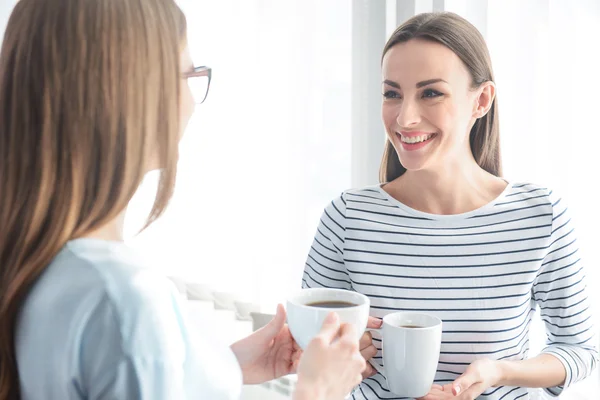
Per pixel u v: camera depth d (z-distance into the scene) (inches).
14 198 23.5
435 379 42.4
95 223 23.9
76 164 23.0
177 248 84.2
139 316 22.0
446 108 39.3
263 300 76.8
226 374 25.2
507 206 43.0
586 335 42.9
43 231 23.5
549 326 44.3
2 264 23.7
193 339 24.2
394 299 42.8
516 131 54.9
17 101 23.3
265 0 71.9
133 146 23.4
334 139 71.1
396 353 33.4
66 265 23.3
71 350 22.1
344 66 69.6
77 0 23.0
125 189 23.7
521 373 38.0
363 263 43.6
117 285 22.4
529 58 53.6
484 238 42.3
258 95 74.1
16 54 23.4
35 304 23.1
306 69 70.6
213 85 77.5
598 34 49.1
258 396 78.5
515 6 54.3
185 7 78.3
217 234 80.4
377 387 42.2
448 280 42.2
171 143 24.7
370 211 44.5
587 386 52.1
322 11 69.8
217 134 78.1
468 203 43.7
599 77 49.4
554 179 52.3
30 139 23.2
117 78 22.7
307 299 34.3
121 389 21.7
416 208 44.4
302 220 73.0
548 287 43.2
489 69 41.7
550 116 52.2
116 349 21.7
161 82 24.0
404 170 47.3
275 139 73.6
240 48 75.3
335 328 28.8
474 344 41.8
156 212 25.6
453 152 41.4
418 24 40.2
